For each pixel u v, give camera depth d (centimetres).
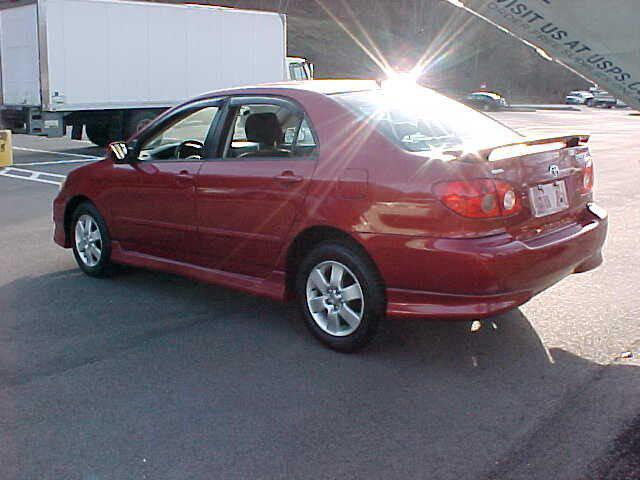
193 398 414
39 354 480
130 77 1833
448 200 420
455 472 334
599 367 450
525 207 442
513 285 428
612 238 810
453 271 423
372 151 456
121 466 344
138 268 692
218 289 626
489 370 448
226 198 527
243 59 2080
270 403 407
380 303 457
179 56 1922
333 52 6519
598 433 367
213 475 335
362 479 330
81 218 664
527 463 340
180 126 592
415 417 388
